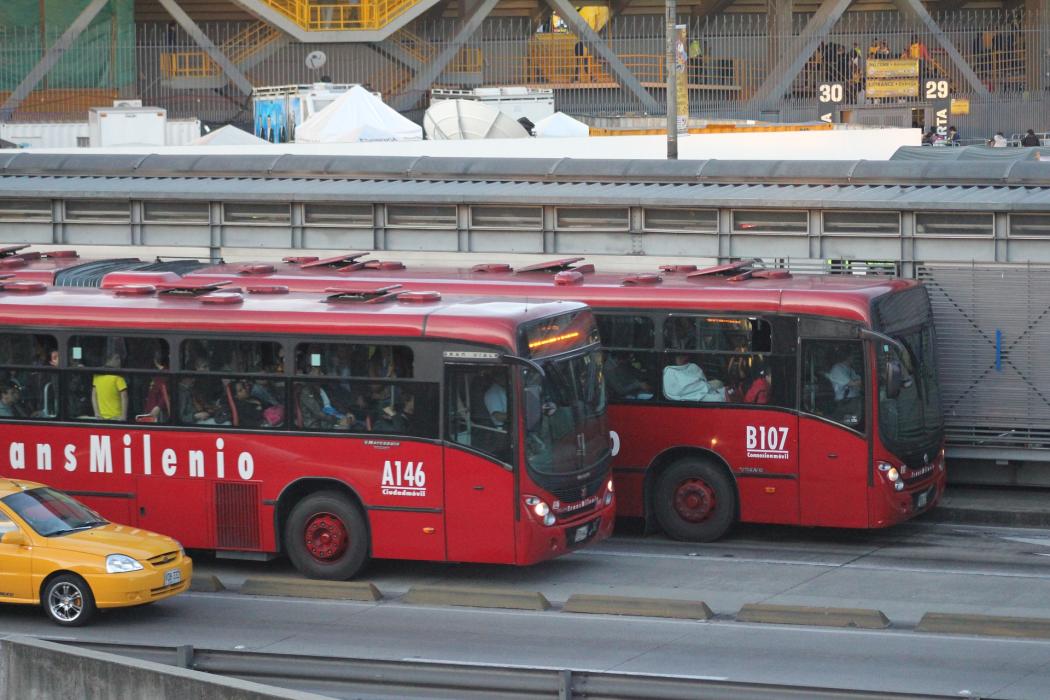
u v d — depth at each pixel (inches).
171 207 1792.6
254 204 1758.1
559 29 4655.5
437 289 1306.6
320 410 1123.9
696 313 1254.3
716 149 2581.2
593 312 1280.8
